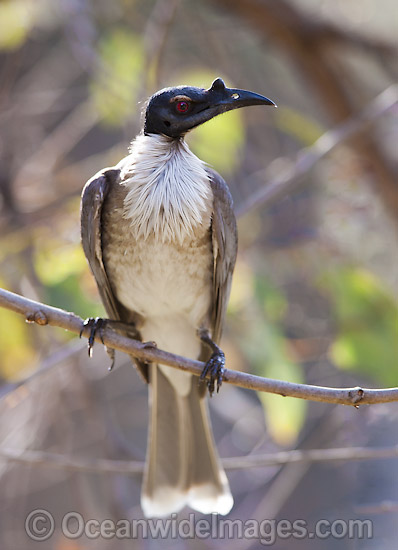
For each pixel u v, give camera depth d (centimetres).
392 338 1019
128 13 1270
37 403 1180
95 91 1186
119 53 1187
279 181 1080
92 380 1221
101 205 817
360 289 1042
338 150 1261
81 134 1345
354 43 1292
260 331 1072
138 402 1418
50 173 1241
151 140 823
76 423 1220
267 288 1089
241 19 1307
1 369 1078
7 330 1048
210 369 802
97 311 1002
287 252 1215
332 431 1238
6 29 1229
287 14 1270
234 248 854
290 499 1348
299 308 1234
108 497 1173
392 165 1271
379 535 1235
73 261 1016
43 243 1088
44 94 1351
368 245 1232
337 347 1042
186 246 817
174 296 839
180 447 903
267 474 1284
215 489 900
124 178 817
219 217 826
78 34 1201
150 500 901
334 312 1109
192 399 901
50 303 1000
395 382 1009
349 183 1240
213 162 1130
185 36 1341
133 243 815
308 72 1311
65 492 1327
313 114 1415
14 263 1125
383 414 1112
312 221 1257
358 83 1369
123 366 1432
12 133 1277
